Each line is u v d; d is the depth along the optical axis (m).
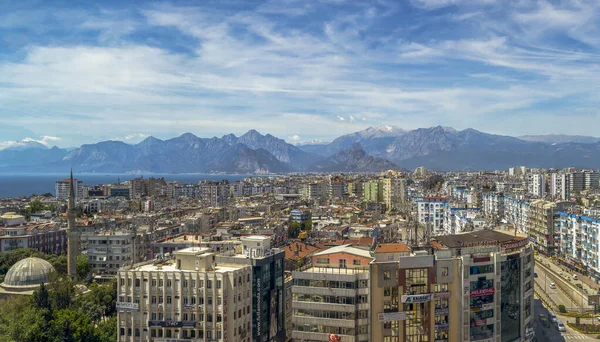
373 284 150.75
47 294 196.62
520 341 170.50
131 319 160.62
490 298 161.38
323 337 153.50
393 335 151.00
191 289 157.75
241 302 162.12
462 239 178.25
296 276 156.38
